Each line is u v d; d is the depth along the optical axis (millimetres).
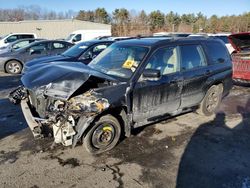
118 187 3348
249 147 4418
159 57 4586
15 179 3486
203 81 5367
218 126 5281
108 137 4203
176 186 3379
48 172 3648
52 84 3912
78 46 9062
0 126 5199
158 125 5258
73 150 4242
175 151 4254
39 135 3893
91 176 3570
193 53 5242
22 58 11633
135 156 4094
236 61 8281
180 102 5039
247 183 3457
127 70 4371
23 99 4570
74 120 3785
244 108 6430
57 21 38625
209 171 3711
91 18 74625
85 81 3854
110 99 3918
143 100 4371
